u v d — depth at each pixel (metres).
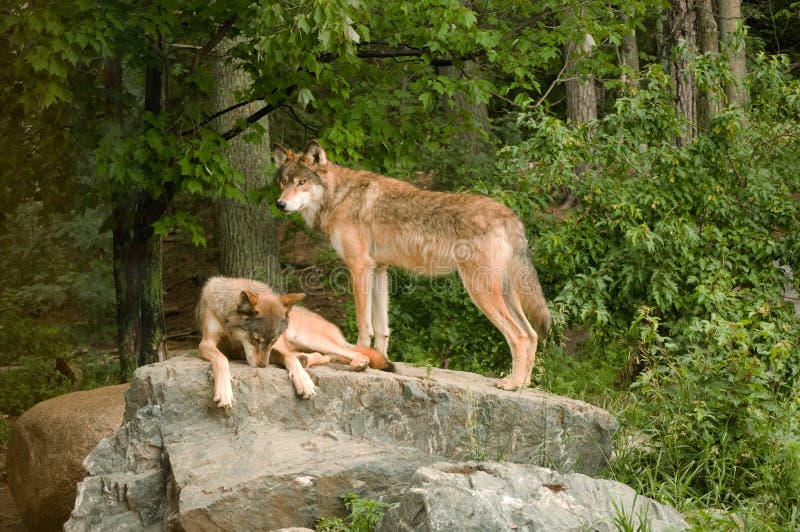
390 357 14.25
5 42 12.44
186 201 22.72
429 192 9.42
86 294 20.02
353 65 13.51
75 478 9.29
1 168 13.99
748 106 13.21
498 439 8.34
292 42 10.29
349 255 9.60
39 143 13.90
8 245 21.41
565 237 12.30
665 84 13.09
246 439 7.84
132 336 14.99
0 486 12.52
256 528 7.11
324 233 9.98
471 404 8.23
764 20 28.53
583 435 8.45
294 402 8.20
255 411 8.14
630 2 14.03
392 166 15.36
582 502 6.40
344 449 7.73
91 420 9.50
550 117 12.82
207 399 8.10
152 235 14.73
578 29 13.90
